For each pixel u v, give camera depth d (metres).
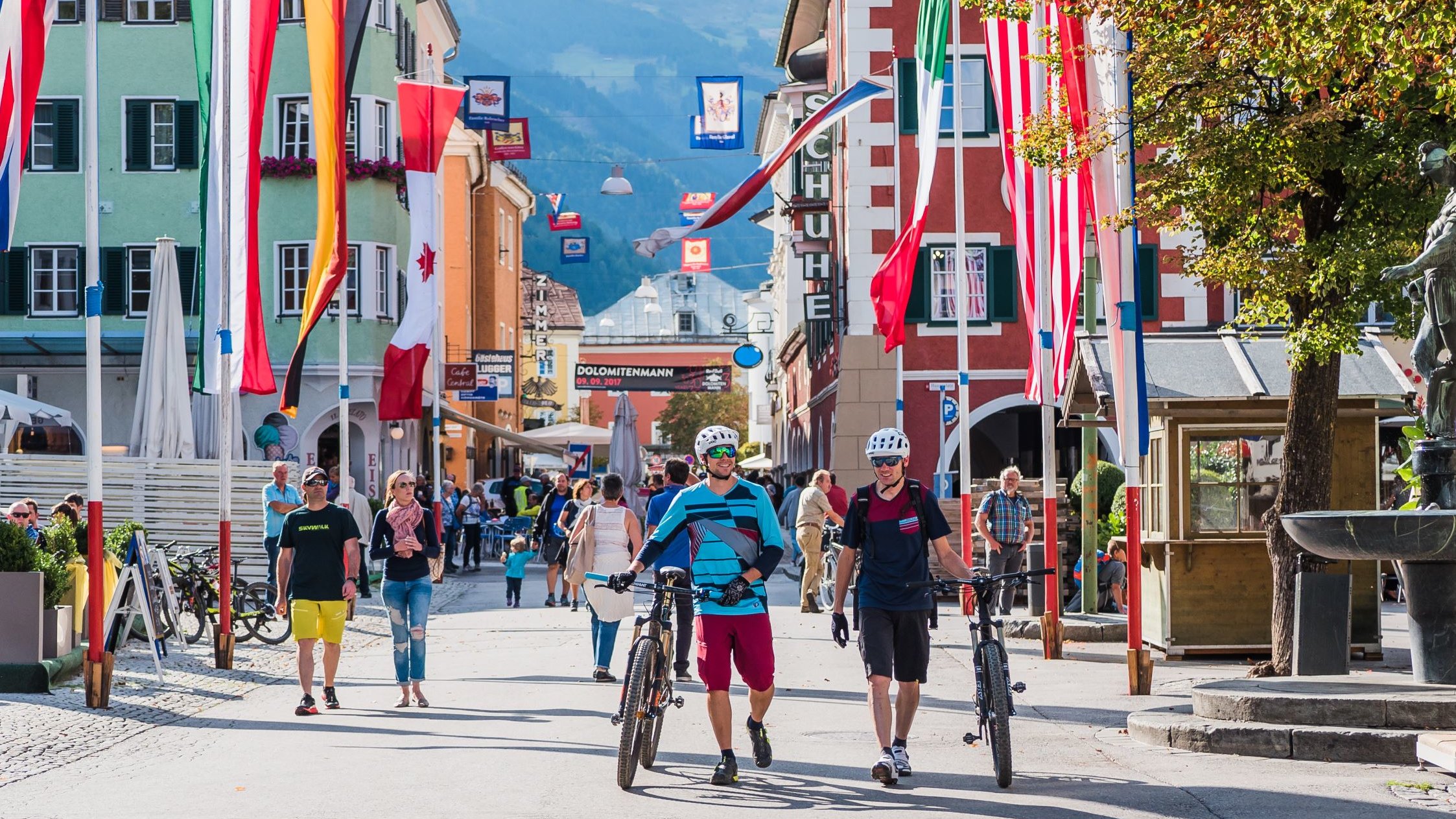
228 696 46.12
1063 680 48.53
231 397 56.91
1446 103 38.31
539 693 46.25
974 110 116.75
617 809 27.48
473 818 26.69
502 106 149.38
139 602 51.34
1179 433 53.19
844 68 121.44
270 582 66.06
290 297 129.88
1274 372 51.78
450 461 176.25
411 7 142.75
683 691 46.75
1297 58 37.19
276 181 129.62
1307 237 45.16
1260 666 46.22
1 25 44.22
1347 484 52.09
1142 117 45.19
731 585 29.97
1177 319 115.06
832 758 33.50
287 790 29.69
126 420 131.12
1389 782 29.69
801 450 176.25
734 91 138.25
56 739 37.06
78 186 130.62
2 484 81.56
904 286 69.88
